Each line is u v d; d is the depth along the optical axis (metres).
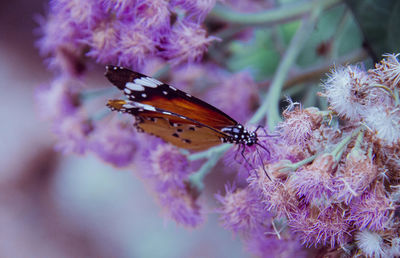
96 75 0.64
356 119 0.31
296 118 0.31
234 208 0.33
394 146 0.30
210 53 0.37
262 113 0.35
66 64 0.37
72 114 0.38
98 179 0.76
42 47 0.38
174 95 0.32
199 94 0.40
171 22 0.33
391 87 0.30
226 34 0.36
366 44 0.35
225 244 0.69
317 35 0.40
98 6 0.33
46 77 0.77
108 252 0.73
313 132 0.31
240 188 0.33
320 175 0.30
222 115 0.32
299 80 0.38
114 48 0.33
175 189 0.34
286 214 0.31
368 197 0.30
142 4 0.32
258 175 0.31
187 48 0.33
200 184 0.35
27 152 0.77
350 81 0.30
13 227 0.75
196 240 0.70
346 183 0.30
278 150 0.31
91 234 0.75
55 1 0.34
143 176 0.35
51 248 0.75
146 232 0.73
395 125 0.30
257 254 0.34
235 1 0.39
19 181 0.77
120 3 0.32
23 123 0.77
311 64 0.41
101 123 0.39
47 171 0.78
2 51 0.76
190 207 0.34
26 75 0.77
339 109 0.31
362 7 0.34
